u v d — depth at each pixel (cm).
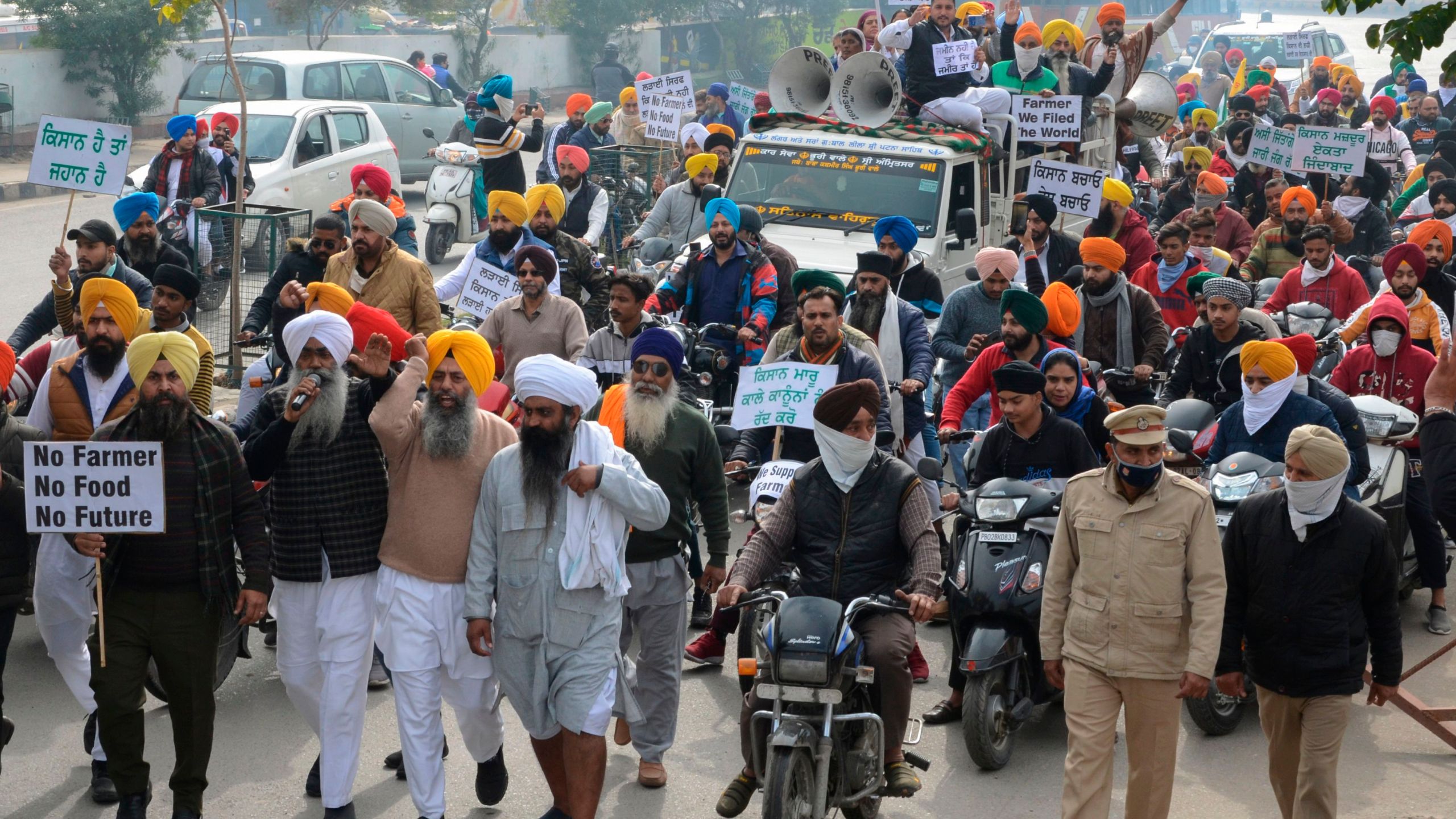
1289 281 1055
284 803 586
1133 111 1584
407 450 546
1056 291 834
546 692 524
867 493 547
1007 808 589
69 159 994
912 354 829
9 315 1452
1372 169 1557
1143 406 503
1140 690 509
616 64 3403
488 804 583
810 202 1210
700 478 602
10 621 567
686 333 897
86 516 512
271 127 1783
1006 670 629
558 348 829
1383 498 787
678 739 654
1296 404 700
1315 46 3828
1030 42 1394
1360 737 673
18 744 640
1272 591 513
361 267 838
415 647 536
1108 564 511
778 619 504
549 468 522
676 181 1756
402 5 3759
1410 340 836
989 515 639
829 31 4531
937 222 1170
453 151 1819
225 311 1228
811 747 492
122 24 2833
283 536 555
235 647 693
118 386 674
